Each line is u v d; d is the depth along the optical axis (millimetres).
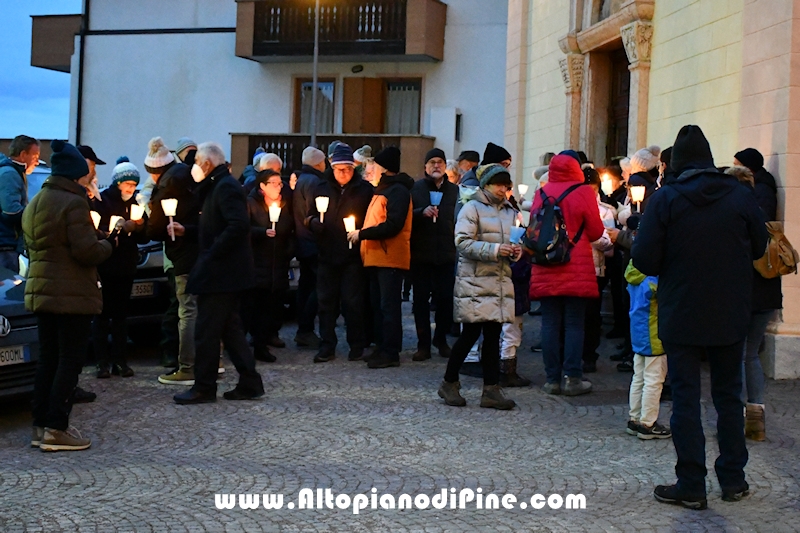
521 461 6105
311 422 7121
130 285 8867
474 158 9891
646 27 12281
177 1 28672
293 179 11430
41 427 6402
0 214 8953
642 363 6758
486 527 4852
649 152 9078
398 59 26734
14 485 5504
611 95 14680
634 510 5145
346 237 9719
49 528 4750
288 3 26984
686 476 5188
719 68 10547
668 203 5207
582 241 8023
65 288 6191
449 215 9914
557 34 15797
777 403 7832
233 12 28203
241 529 4770
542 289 8062
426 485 5562
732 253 5156
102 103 29453
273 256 9688
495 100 26359
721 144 10477
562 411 7555
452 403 7680
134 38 29141
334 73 27625
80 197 6246
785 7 8914
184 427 6953
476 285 7426
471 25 26422
